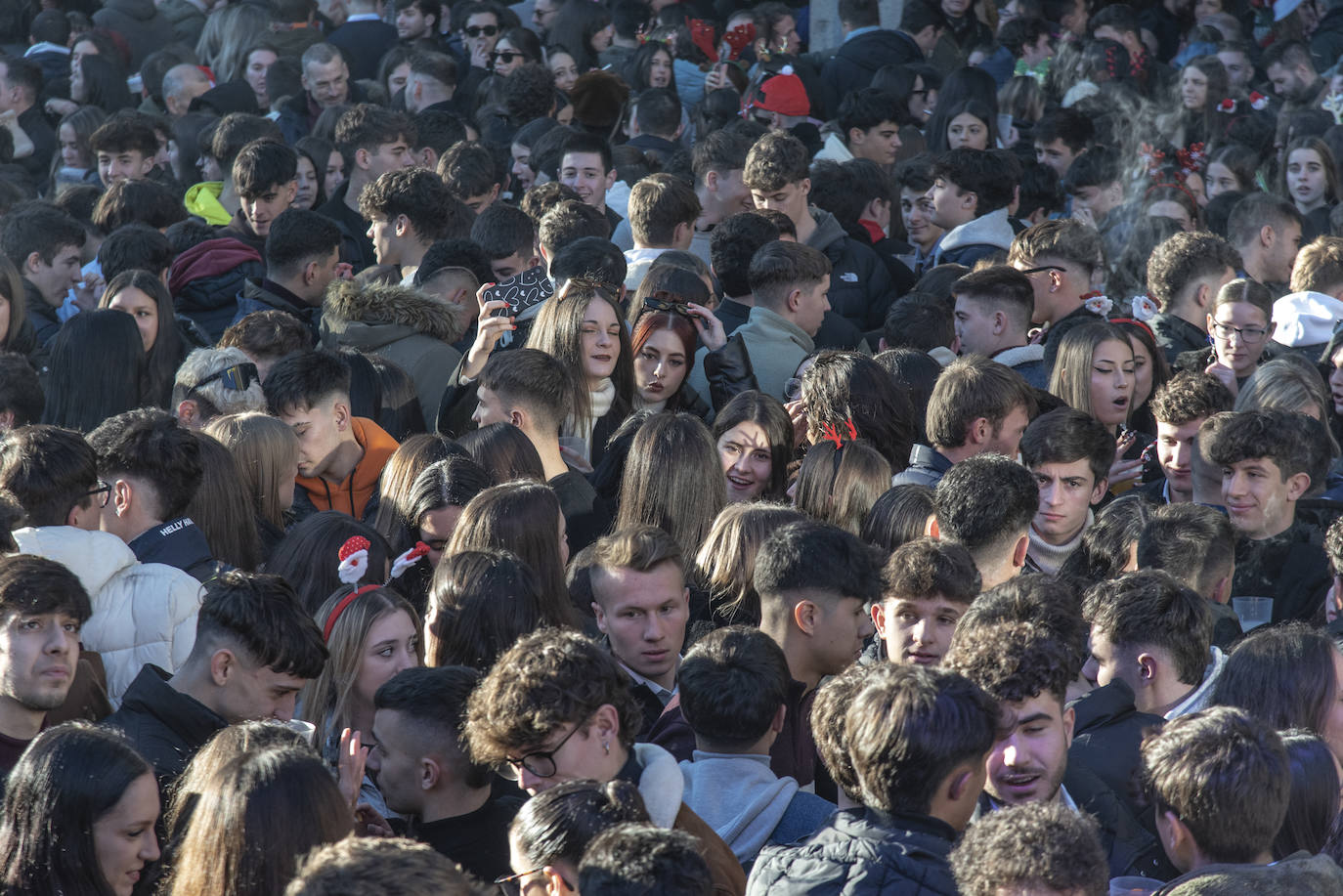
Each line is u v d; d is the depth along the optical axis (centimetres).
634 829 519
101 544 835
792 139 1540
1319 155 1898
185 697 710
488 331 1187
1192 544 900
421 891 454
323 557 897
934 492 957
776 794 691
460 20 2653
